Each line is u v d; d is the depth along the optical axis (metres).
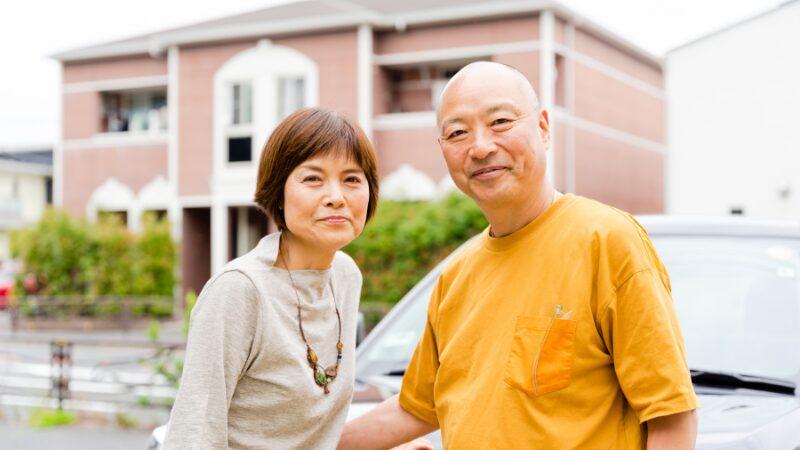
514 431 1.91
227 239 22.25
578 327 1.88
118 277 20.39
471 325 2.07
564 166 20.16
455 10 20.02
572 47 20.55
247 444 2.08
